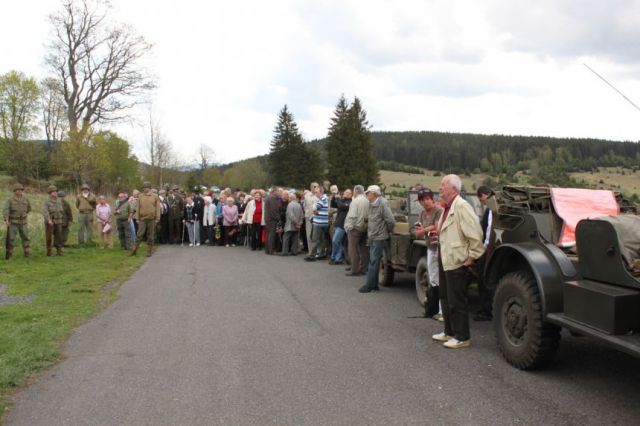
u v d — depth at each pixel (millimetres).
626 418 3947
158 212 14938
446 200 5863
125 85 42125
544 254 4977
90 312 7559
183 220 18922
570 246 5570
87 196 16656
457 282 5789
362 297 8820
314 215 13789
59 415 4043
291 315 7469
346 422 3885
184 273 11531
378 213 9133
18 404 4266
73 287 9492
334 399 4336
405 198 10875
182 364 5270
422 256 8234
